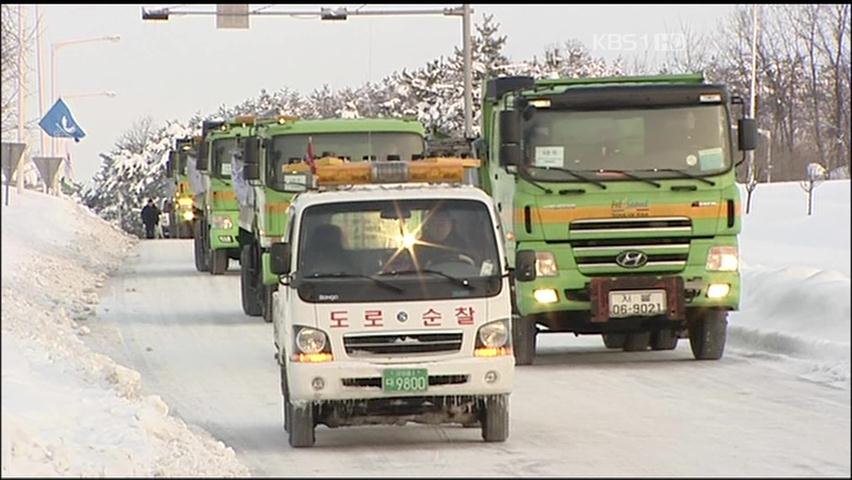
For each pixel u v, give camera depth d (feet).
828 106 363.35
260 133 259.60
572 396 168.86
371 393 129.29
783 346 207.21
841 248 321.73
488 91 216.74
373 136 249.34
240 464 124.57
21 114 423.23
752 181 420.36
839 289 216.13
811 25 358.43
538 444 134.62
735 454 127.95
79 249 440.04
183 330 249.75
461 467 122.42
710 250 196.24
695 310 199.72
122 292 325.42
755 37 353.31
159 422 132.77
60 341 200.64
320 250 132.46
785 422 146.72
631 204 194.59
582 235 194.90
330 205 134.62
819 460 124.57
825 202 403.95
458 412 133.28
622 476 117.08
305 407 132.57
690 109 196.24
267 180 247.91
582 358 210.59
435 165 141.79
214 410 161.99
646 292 193.98
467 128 379.96
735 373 187.42
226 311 283.59
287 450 133.49
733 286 196.44
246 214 284.00
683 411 155.43
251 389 179.11
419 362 129.39
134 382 165.37
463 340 130.41
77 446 117.39
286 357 133.80
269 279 247.29
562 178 194.39
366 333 129.59
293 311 130.82
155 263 428.56
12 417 121.80
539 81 209.15
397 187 138.21
